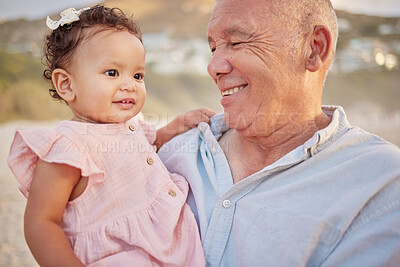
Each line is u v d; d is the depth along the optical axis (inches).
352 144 50.7
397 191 43.5
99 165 46.9
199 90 668.7
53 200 43.1
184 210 52.4
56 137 44.6
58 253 41.3
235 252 49.1
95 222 45.7
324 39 53.2
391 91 500.1
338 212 43.6
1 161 240.7
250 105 53.2
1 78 567.5
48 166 43.8
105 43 49.4
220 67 53.7
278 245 45.3
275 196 48.8
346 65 559.2
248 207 49.9
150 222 48.1
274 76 51.4
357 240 42.1
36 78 589.3
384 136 231.8
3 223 131.3
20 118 509.0
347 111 438.3
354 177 46.2
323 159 50.1
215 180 55.9
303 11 51.7
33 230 41.8
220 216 51.5
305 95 53.3
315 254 43.8
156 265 45.9
